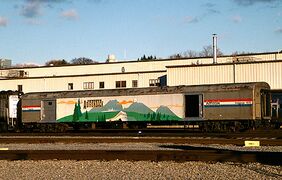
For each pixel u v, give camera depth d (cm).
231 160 1666
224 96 3559
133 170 1503
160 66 6297
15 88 6194
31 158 1841
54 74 6906
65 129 4231
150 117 3844
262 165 1547
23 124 4375
